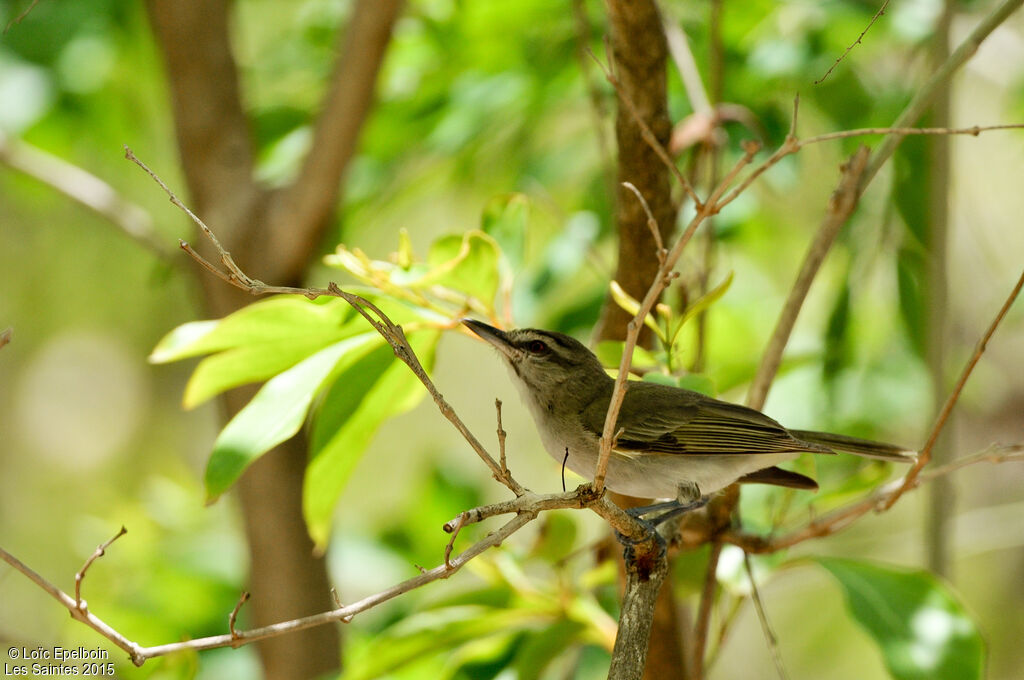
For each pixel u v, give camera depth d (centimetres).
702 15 1138
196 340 668
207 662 1134
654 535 634
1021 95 1308
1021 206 1747
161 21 962
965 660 726
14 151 1066
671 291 1025
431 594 1148
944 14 918
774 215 1384
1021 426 1861
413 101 1183
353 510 2203
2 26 1148
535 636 839
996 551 1927
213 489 638
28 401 2345
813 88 1095
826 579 1755
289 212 951
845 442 852
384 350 710
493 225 807
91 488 2281
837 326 1103
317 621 515
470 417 2238
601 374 879
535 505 540
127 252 1969
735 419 806
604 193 1180
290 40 1263
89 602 1160
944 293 943
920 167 1028
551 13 1138
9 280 1969
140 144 1417
